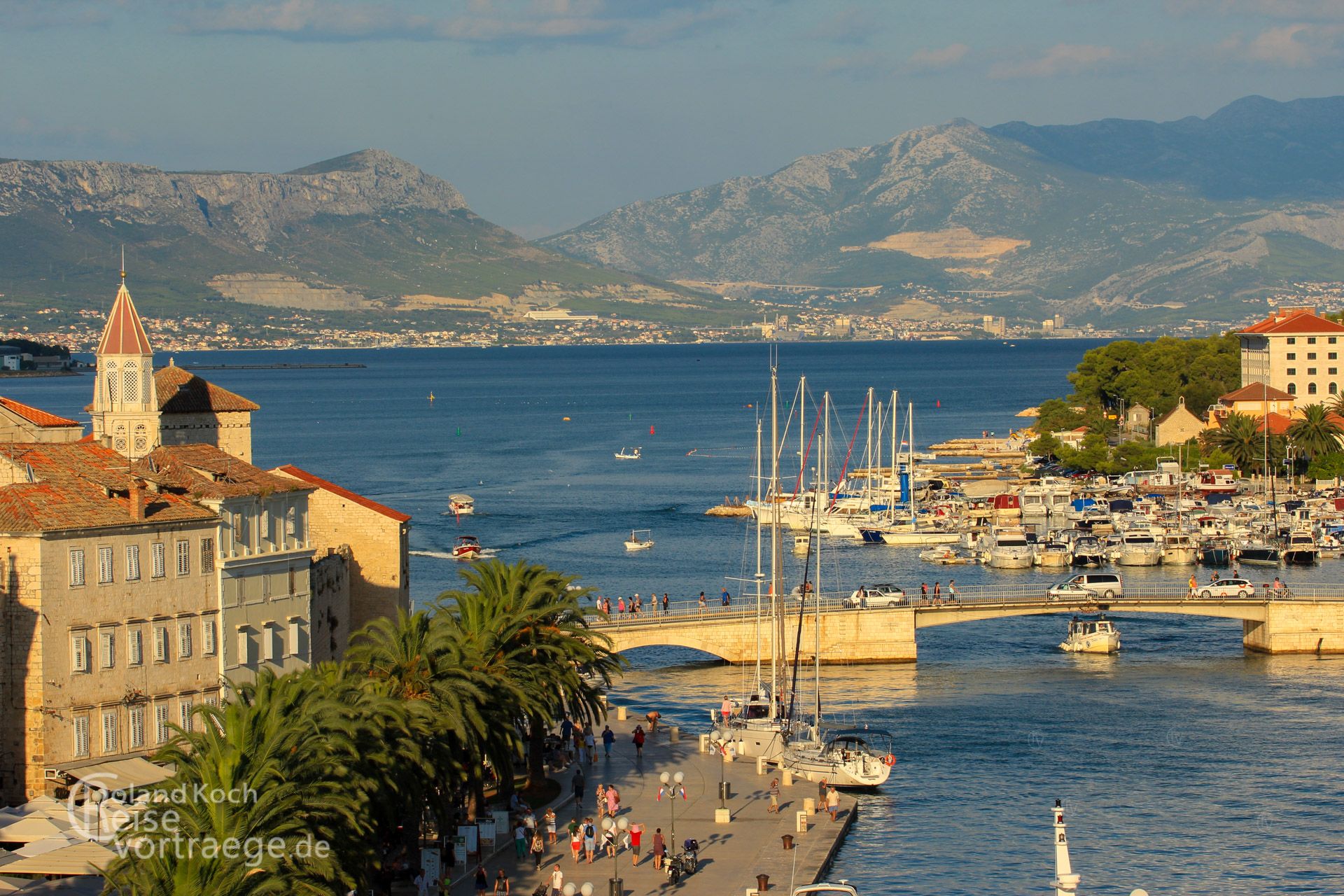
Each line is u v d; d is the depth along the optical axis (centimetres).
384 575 18975
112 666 13575
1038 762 17400
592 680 19550
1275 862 14250
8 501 13188
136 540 13812
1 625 12962
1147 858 14288
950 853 14288
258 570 15288
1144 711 19662
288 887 9325
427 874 12156
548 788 15412
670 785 15688
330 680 11656
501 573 15012
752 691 19212
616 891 12112
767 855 13512
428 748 12200
